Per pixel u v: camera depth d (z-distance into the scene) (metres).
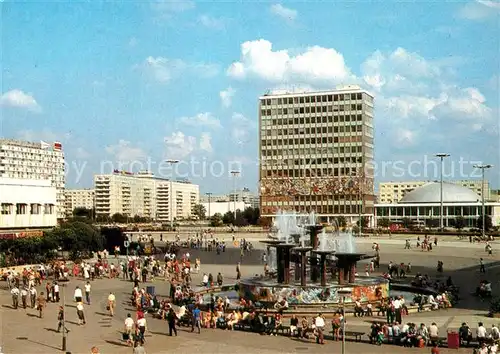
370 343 38.91
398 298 50.31
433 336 37.97
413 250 114.25
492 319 46.62
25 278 67.25
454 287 60.66
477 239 130.50
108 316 49.22
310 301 52.41
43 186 111.44
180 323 45.88
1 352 35.84
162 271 79.94
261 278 61.34
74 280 73.56
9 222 102.88
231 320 44.31
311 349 37.16
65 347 36.97
